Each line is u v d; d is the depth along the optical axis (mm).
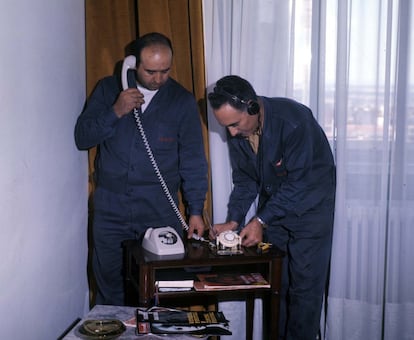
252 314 2691
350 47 2615
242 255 2193
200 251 2244
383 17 2602
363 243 2736
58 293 2299
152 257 2146
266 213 2307
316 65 2668
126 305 2420
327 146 2438
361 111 2643
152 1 2514
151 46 2156
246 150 2385
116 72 2572
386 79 2594
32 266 2021
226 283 2201
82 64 2568
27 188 1960
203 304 2715
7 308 1824
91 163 2600
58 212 2273
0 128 1740
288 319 2605
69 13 2379
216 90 2105
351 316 2787
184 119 2389
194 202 2406
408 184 2699
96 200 2457
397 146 2656
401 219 2709
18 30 1864
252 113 2109
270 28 2623
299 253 2461
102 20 2543
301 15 2637
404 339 2785
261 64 2641
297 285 2498
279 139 2268
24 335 1969
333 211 2490
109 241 2455
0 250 1762
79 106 2527
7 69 1785
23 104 1914
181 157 2430
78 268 2547
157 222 2441
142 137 2344
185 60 2586
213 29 2604
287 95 2660
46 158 2133
